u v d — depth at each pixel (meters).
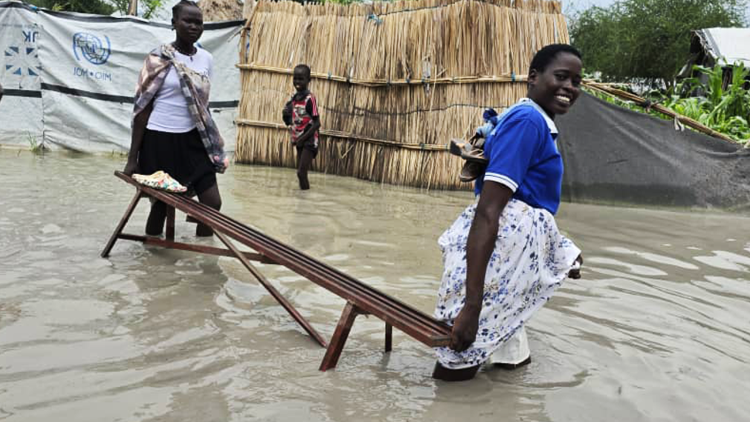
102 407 2.32
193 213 3.88
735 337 3.31
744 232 6.04
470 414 2.40
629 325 3.44
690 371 2.86
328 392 2.53
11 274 3.77
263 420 2.29
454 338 2.47
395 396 2.53
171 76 4.63
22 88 9.73
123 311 3.30
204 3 12.75
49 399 2.36
